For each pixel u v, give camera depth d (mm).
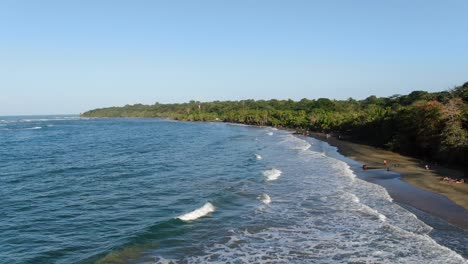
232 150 63000
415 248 18219
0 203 27734
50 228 22109
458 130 43469
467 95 57344
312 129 114875
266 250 18594
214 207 25984
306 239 20000
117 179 37031
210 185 33781
